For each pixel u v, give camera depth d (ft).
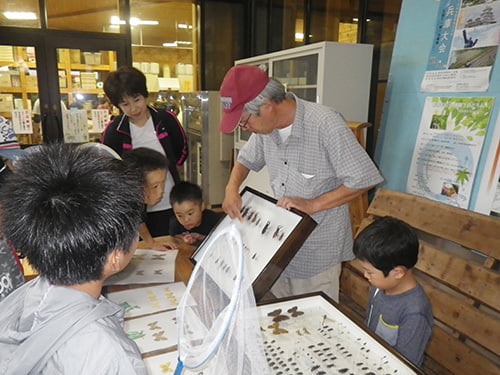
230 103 4.17
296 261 4.93
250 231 4.26
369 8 9.74
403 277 3.93
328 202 4.21
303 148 4.57
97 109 14.66
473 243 5.46
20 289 2.11
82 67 14.17
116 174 1.91
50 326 1.69
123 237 1.86
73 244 1.72
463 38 6.53
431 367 6.43
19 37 13.24
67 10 13.67
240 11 15.69
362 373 2.86
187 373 2.66
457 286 5.58
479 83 6.23
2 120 3.76
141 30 15.76
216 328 1.98
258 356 1.98
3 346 1.77
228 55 15.94
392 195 6.94
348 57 8.81
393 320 3.94
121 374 1.68
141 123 7.22
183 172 16.66
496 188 5.89
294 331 3.35
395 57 7.86
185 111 15.71
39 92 13.82
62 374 1.66
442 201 6.70
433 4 7.11
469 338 5.47
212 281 2.21
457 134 6.51
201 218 6.55
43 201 1.74
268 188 11.08
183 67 16.84
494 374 5.23
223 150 14.29
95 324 1.75
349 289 7.68
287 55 10.28
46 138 14.19
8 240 1.84
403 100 7.63
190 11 15.98
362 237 3.94
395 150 7.72
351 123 7.54
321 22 11.78
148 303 3.89
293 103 4.51
